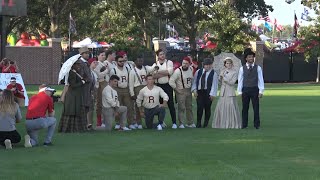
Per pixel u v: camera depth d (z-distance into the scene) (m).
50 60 37.31
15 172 8.66
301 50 41.47
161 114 14.45
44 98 11.41
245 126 14.70
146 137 12.84
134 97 14.60
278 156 10.21
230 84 14.78
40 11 52.38
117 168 9.07
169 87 14.64
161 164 9.43
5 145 10.91
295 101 23.27
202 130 14.25
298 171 8.83
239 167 9.17
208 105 15.02
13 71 19.61
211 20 40.59
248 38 40.19
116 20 48.62
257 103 14.56
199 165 9.34
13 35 49.16
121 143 11.85
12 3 22.97
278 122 15.97
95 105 15.52
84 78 13.66
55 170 8.86
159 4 48.88
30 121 11.29
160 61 14.74
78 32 65.19
